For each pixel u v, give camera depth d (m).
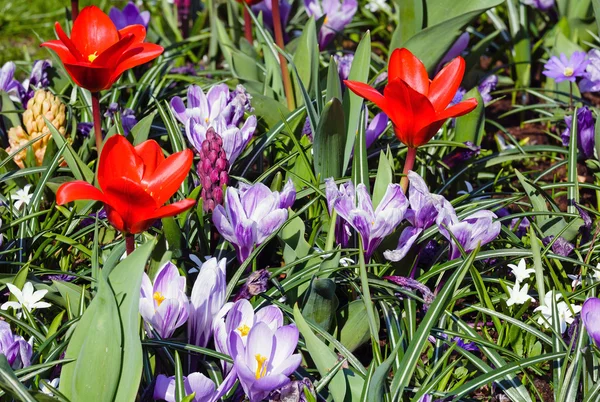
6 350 0.78
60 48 0.92
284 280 0.88
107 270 0.77
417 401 0.80
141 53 0.92
